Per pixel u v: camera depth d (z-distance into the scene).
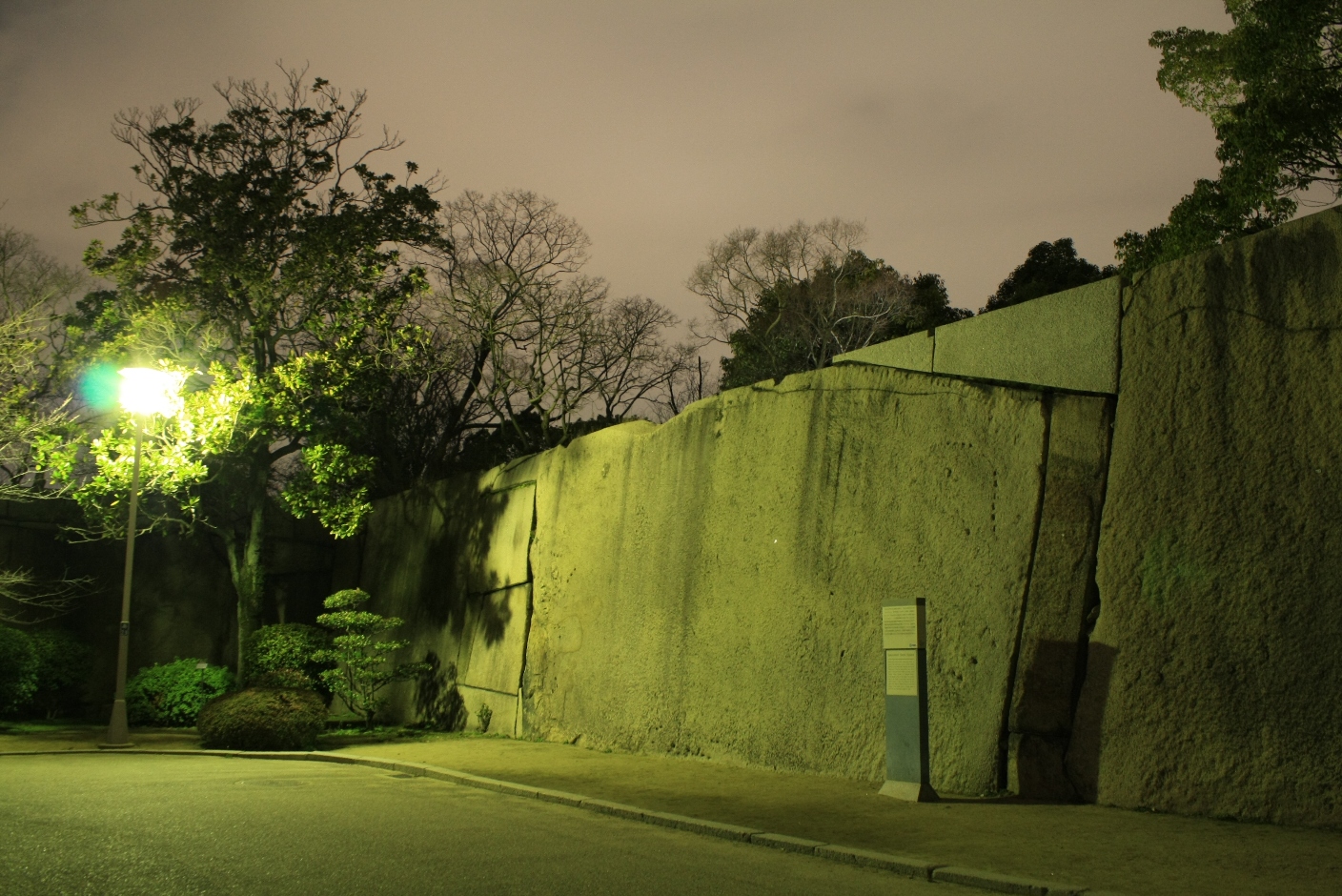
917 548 10.73
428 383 29.42
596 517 16.11
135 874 6.27
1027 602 9.60
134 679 20.17
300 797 9.90
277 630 20.55
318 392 19.56
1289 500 8.16
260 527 20.80
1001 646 9.72
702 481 13.97
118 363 18.31
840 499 11.75
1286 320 8.49
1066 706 9.19
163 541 23.17
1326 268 8.33
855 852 7.05
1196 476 8.76
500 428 30.77
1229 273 8.94
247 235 19.31
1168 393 9.12
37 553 21.59
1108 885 6.05
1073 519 9.51
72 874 6.26
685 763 12.75
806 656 11.70
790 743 11.66
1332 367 8.12
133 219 18.50
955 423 10.67
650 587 14.55
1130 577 8.99
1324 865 6.41
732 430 13.61
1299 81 14.73
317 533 25.14
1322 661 7.73
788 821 8.38
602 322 29.23
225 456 20.08
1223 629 8.31
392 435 28.86
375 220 19.30
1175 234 16.66
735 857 7.28
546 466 17.70
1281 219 15.30
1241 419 8.59
